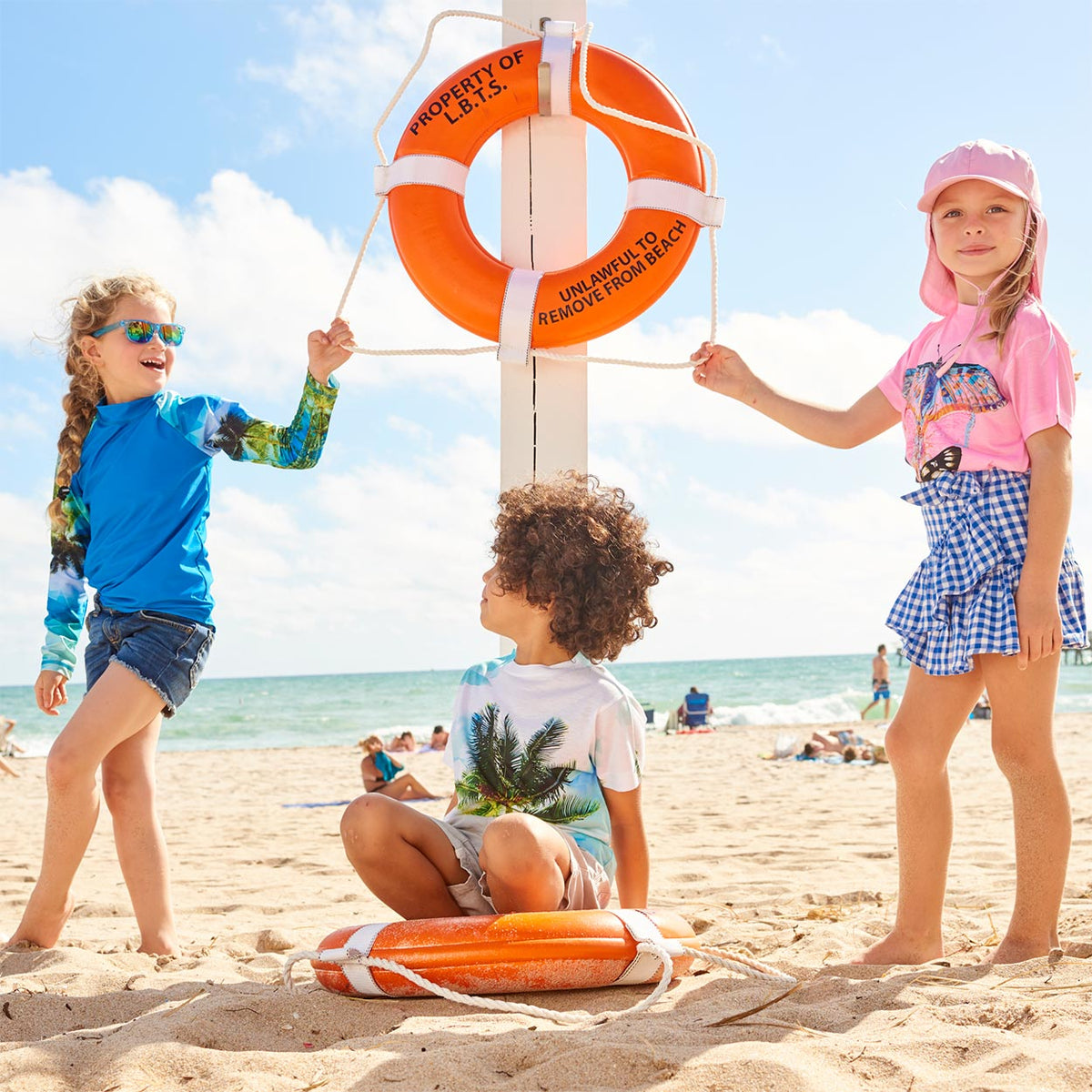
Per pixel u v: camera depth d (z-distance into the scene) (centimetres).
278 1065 154
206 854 527
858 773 939
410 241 293
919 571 230
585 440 289
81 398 275
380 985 192
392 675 6675
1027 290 228
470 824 223
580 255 296
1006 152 226
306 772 1319
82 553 276
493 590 226
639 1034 162
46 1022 190
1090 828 483
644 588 229
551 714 219
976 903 306
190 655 261
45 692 272
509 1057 154
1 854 535
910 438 235
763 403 272
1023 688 214
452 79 299
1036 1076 138
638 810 222
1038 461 213
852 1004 181
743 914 314
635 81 295
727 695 3847
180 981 216
